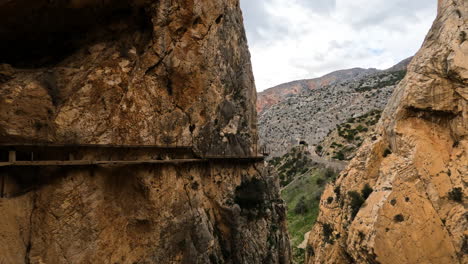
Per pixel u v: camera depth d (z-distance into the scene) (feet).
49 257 31.19
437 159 52.70
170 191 44.14
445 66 54.13
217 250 54.70
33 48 35.68
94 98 36.73
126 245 38.52
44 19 33.04
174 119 47.88
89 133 35.65
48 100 32.78
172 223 43.83
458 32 53.93
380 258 49.06
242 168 66.64
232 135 62.85
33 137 31.32
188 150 50.19
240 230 58.49
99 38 39.50
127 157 39.40
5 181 29.30
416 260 47.70
